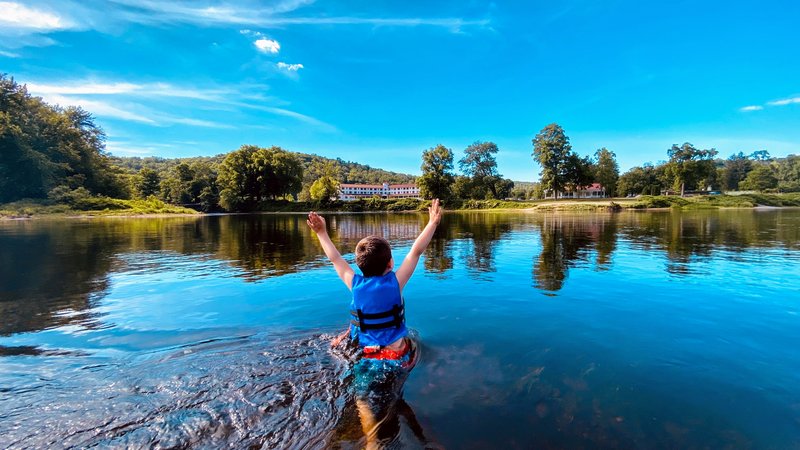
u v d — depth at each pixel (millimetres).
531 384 2145
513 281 5047
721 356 2537
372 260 2379
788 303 3873
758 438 1619
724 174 94188
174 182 75625
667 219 20641
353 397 2006
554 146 55156
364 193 128250
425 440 1640
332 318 3422
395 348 2352
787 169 91938
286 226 18578
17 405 1891
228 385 2121
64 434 1643
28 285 4988
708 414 1816
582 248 8352
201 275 5633
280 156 67000
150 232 14172
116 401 1938
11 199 33688
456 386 2123
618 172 77750
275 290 4598
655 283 4859
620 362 2441
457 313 3584
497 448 1577
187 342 2842
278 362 2434
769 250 7762
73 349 2723
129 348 2732
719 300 4016
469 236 11516
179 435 1652
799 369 2328
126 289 4719
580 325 3211
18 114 36969
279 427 1735
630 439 1623
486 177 73188
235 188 63469
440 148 59438
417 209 60594
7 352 2668
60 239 11164
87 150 46688
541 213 36656
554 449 1562
